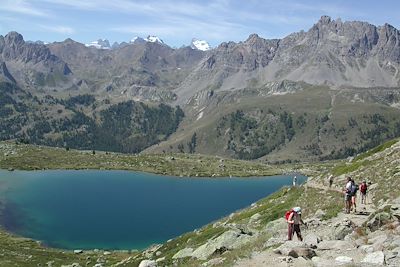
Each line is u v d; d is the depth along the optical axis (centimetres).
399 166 6112
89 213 15725
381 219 3156
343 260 2375
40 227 13575
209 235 6147
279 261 2517
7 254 9444
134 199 19125
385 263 2294
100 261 9156
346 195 4331
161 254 6738
